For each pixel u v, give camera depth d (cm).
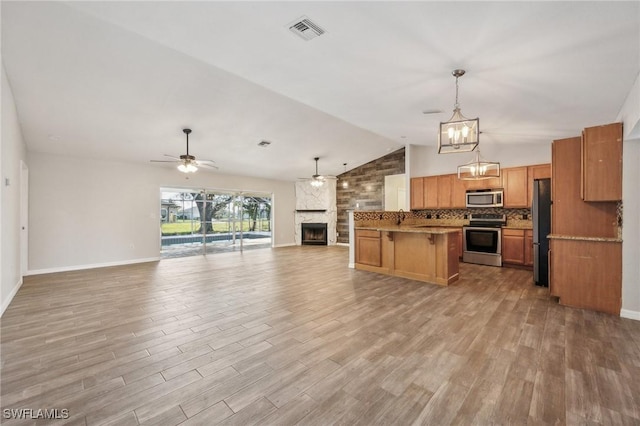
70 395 180
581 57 237
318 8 191
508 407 167
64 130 471
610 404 168
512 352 232
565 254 343
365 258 559
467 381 193
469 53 241
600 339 253
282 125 557
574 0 170
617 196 312
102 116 441
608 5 174
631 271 304
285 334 270
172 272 551
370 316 313
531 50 231
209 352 236
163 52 317
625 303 307
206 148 617
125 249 650
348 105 381
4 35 270
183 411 166
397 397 178
